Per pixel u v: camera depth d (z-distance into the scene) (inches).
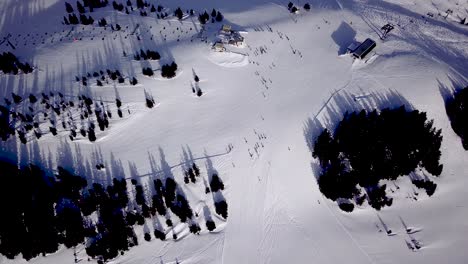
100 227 2156.7
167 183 2309.3
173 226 2214.6
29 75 2856.8
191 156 2442.2
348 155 2394.2
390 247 2213.3
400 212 2326.5
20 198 2159.2
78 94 2694.4
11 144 2437.3
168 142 2501.2
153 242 2170.3
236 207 2288.4
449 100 2728.8
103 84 2738.7
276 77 2847.0
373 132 2411.4
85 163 2396.7
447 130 2610.7
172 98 2699.3
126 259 2124.8
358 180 2348.7
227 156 2448.3
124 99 2667.3
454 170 2497.5
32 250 2059.5
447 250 2220.7
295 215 2284.7
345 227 2265.0
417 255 2194.9
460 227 2310.5
